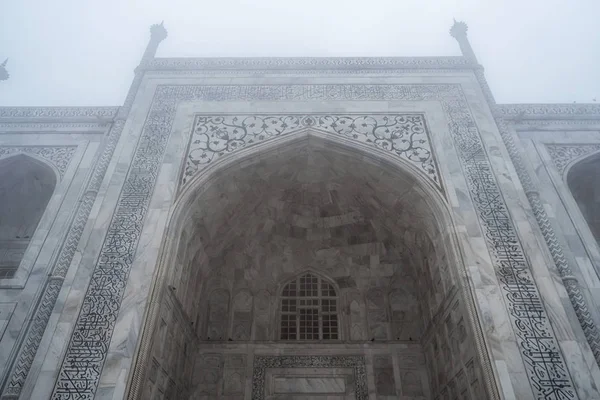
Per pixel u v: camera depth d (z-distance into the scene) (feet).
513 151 58.18
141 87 65.10
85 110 67.67
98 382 37.91
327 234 70.28
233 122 60.29
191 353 59.41
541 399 36.73
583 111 66.03
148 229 48.52
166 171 54.34
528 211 50.55
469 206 50.60
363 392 58.70
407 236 62.80
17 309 46.83
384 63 68.95
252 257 69.67
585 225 54.08
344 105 62.54
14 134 64.08
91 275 44.86
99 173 55.57
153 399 44.45
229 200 60.64
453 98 63.41
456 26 75.15
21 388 38.99
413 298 65.72
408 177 54.70
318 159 61.21
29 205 66.95
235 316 65.62
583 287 47.91
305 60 69.51
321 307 67.21
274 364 61.21
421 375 59.72
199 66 68.44
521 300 42.75
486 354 39.45
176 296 50.96
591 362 39.04
